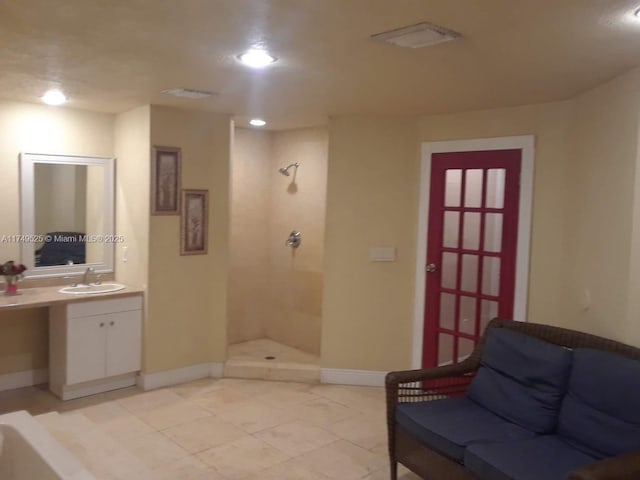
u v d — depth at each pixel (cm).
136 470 292
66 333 406
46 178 438
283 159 569
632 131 273
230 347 559
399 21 220
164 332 450
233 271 565
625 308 275
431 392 322
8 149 420
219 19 223
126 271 462
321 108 423
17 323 439
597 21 214
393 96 369
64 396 416
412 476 317
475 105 395
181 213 450
